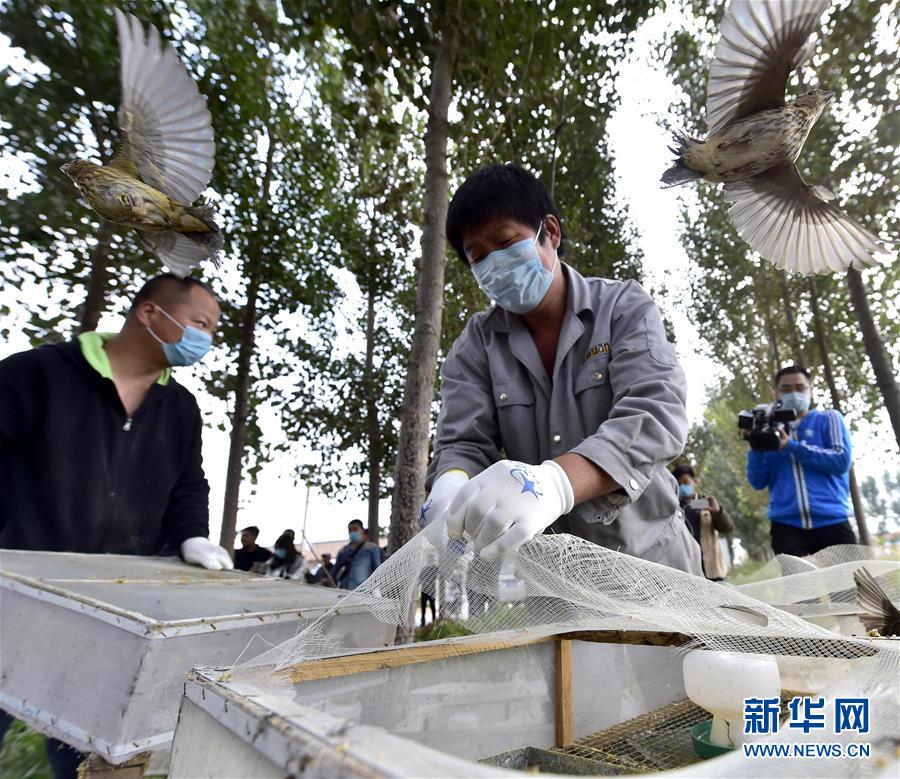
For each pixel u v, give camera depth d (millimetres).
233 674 578
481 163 3719
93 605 969
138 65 1559
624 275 7500
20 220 3580
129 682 863
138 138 1654
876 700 460
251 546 7441
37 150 3529
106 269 3932
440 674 812
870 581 873
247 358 6105
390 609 809
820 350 6891
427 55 3279
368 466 9461
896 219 4070
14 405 1780
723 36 1120
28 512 1788
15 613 1095
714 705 726
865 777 388
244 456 6648
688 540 1482
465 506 836
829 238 1308
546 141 4648
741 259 7531
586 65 3957
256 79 4773
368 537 9148
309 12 3203
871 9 3486
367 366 9141
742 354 8898
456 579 890
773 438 3225
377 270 7961
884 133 3889
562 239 1602
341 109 3809
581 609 849
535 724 926
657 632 850
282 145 5895
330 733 374
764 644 692
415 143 4805
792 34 1063
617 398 1332
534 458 1535
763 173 1259
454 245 1568
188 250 1907
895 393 3850
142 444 2051
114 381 1928
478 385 1621
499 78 3396
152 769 1027
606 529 1310
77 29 3441
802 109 1147
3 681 1035
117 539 1975
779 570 1199
